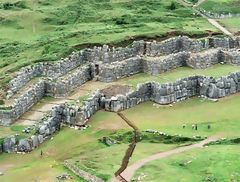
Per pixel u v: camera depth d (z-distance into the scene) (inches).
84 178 3403.1
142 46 5310.0
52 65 4879.4
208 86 4734.3
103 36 5738.2
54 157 3875.5
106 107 4517.7
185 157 3535.9
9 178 3503.9
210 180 3139.8
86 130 4207.7
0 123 4202.8
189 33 5910.4
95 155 3727.9
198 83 4805.6
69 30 6378.0
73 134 4165.8
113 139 4010.8
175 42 5418.3
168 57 5064.0
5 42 6269.7
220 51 5265.8
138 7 7381.9
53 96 4635.8
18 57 5580.7
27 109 4404.5
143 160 3553.2
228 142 3853.3
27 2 7603.4
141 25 6323.8
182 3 7726.4
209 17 7101.4
